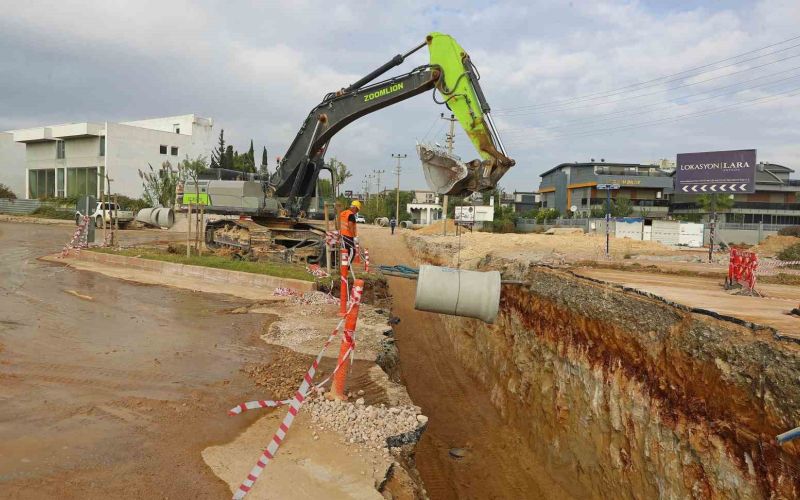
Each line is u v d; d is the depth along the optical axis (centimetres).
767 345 543
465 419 1281
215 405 593
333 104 1684
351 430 549
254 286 1420
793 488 468
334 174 1962
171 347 812
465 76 1262
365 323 1028
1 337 805
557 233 3766
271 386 661
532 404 1131
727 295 933
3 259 1780
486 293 846
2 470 423
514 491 964
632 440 759
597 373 885
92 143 5053
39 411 546
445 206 3569
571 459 934
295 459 483
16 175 6059
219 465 462
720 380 588
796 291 1052
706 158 2003
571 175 6550
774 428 500
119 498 398
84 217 2166
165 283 1396
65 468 435
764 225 3738
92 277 1439
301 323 998
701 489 594
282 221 2030
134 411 563
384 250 3216
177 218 3866
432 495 942
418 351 1770
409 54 1453
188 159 5416
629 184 5981
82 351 765
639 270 1427
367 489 444
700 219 5072
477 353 1593
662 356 714
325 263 1903
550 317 1103
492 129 1215
